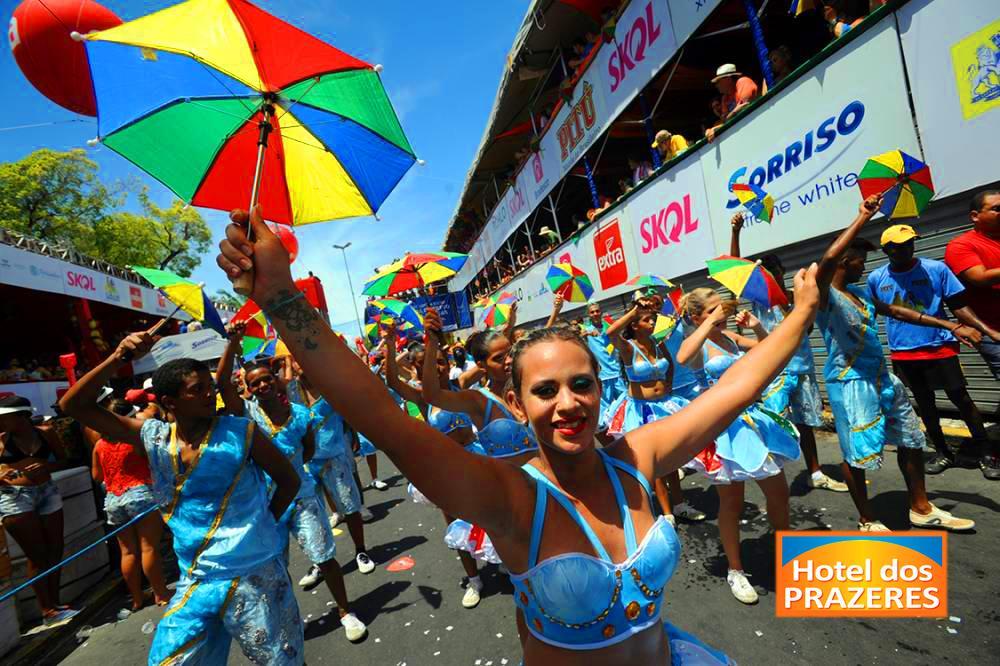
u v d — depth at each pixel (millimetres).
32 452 4418
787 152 5297
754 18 5793
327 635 3451
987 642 2250
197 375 2225
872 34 4273
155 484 2246
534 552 1138
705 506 4344
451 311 22438
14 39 2322
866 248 3150
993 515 3174
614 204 9258
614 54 8055
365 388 972
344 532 5664
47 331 14102
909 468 3191
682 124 10453
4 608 3889
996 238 3420
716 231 6566
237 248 975
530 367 1175
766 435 2895
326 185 1787
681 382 3953
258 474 2393
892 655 2299
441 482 1016
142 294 13344
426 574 4164
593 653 1149
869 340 3107
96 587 5121
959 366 3875
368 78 1567
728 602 2922
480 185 18703
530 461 1278
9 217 18625
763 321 4480
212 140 1606
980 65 3572
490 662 2850
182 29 1303
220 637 2256
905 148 4176
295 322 961
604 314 10531
